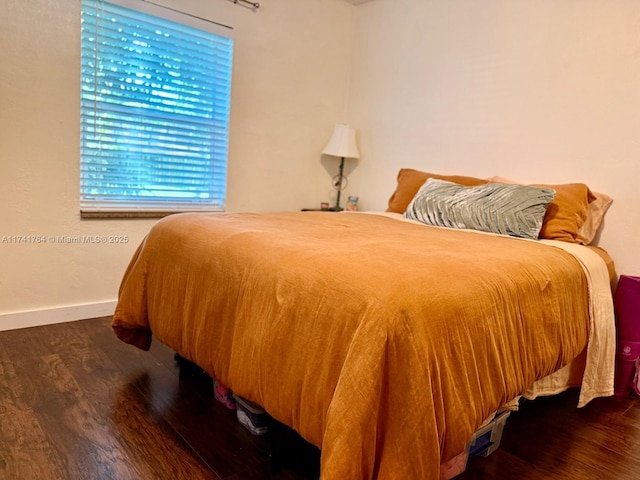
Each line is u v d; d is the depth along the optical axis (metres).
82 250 2.47
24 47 2.13
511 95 2.61
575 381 1.87
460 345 1.11
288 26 3.13
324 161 3.59
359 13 3.49
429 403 1.00
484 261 1.42
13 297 2.29
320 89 3.44
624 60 2.16
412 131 3.20
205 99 2.85
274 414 1.23
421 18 3.07
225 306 1.43
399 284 1.10
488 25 2.69
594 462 1.54
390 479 0.98
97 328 2.38
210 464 1.38
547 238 2.14
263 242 1.46
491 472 1.44
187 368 1.88
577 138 2.35
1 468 1.29
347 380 0.99
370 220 2.36
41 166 2.27
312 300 1.15
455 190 2.44
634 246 2.20
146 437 1.49
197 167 2.90
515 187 2.24
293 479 1.34
